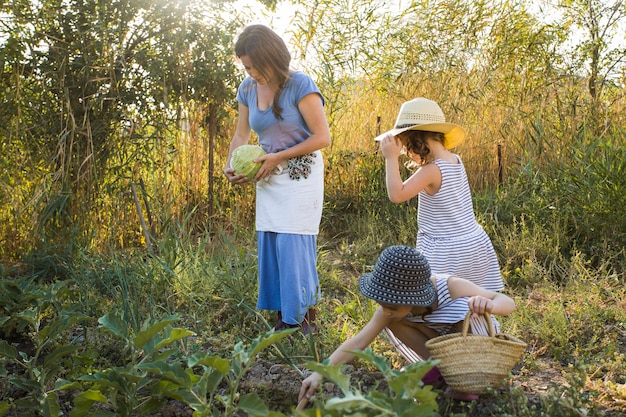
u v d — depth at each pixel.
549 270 5.54
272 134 4.16
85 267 5.35
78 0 6.39
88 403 2.97
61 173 6.28
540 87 8.64
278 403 3.43
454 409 3.14
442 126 3.62
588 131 7.64
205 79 6.66
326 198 7.68
